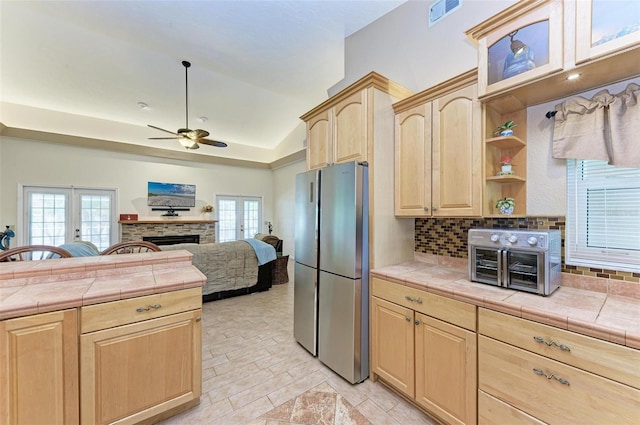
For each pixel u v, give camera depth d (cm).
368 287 213
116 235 652
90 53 425
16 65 442
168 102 578
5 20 357
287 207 822
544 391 122
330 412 179
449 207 189
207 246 410
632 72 135
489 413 140
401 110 221
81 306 142
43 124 569
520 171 185
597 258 156
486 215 176
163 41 377
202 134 461
